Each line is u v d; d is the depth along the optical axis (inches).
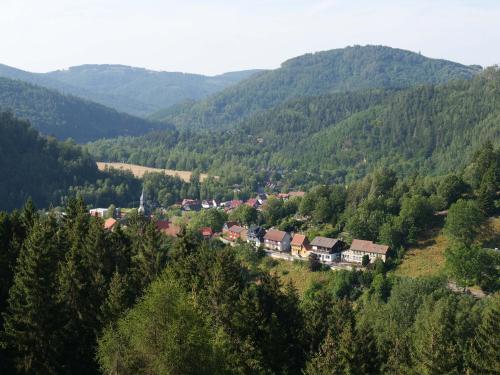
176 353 1583.4
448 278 4252.0
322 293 2987.2
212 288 2472.9
